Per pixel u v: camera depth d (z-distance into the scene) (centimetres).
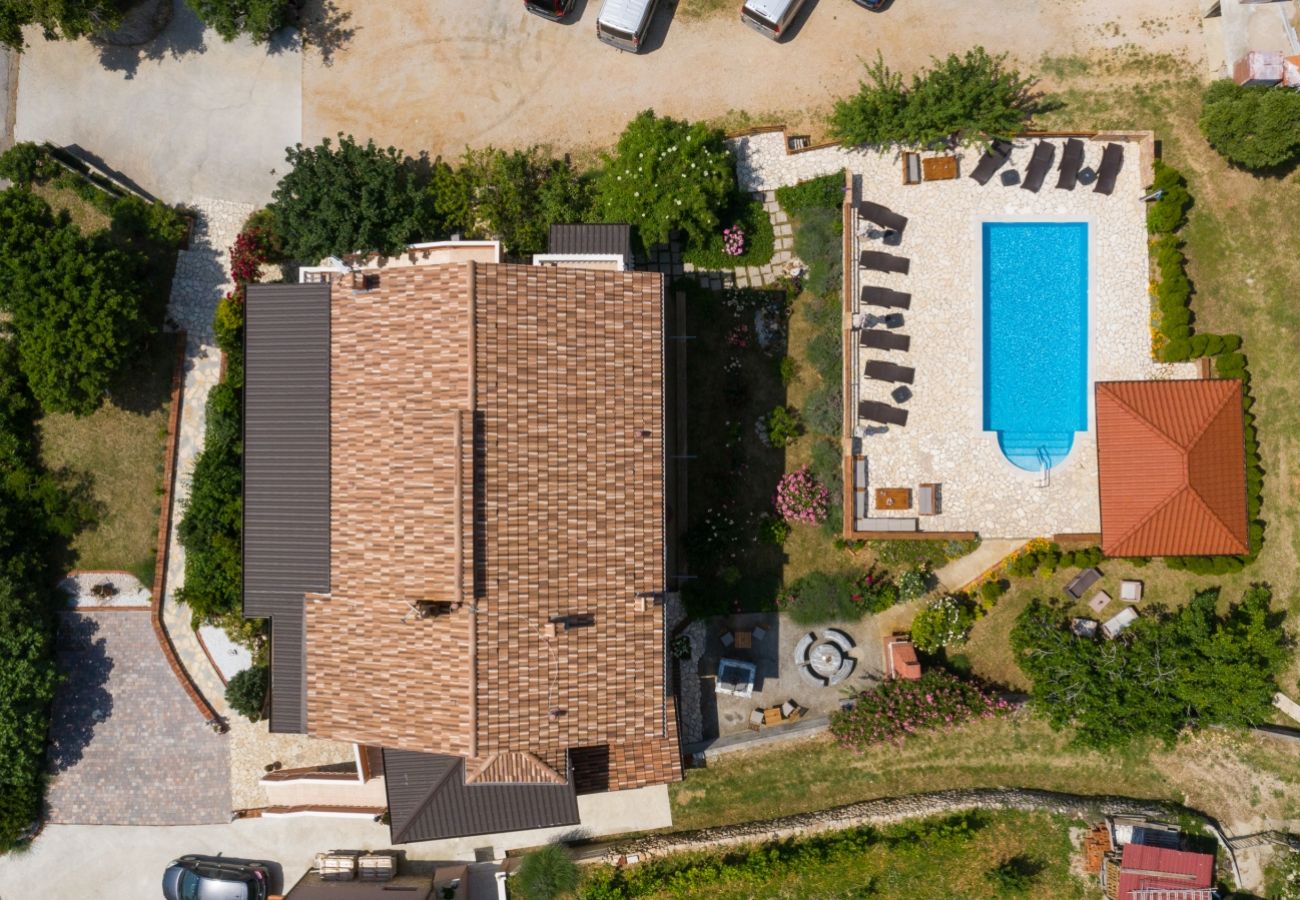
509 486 3120
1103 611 3959
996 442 3925
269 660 3850
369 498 3241
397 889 3900
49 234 3678
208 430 3969
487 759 3138
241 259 3888
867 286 3916
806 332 3978
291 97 4059
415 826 3384
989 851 3881
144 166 4081
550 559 3170
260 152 4062
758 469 3981
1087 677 3672
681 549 3944
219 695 4100
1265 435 3931
